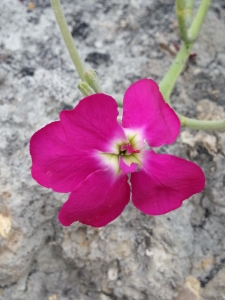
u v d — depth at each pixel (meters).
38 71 0.06
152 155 0.05
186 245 0.06
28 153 0.06
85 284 0.06
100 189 0.05
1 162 0.06
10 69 0.06
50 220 0.06
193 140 0.06
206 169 0.06
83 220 0.05
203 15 0.06
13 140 0.06
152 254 0.06
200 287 0.06
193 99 0.06
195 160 0.06
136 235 0.06
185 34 0.06
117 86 0.06
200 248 0.06
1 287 0.06
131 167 0.05
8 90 0.06
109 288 0.06
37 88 0.06
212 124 0.05
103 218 0.05
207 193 0.06
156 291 0.06
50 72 0.06
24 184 0.06
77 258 0.06
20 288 0.06
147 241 0.06
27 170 0.06
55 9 0.05
